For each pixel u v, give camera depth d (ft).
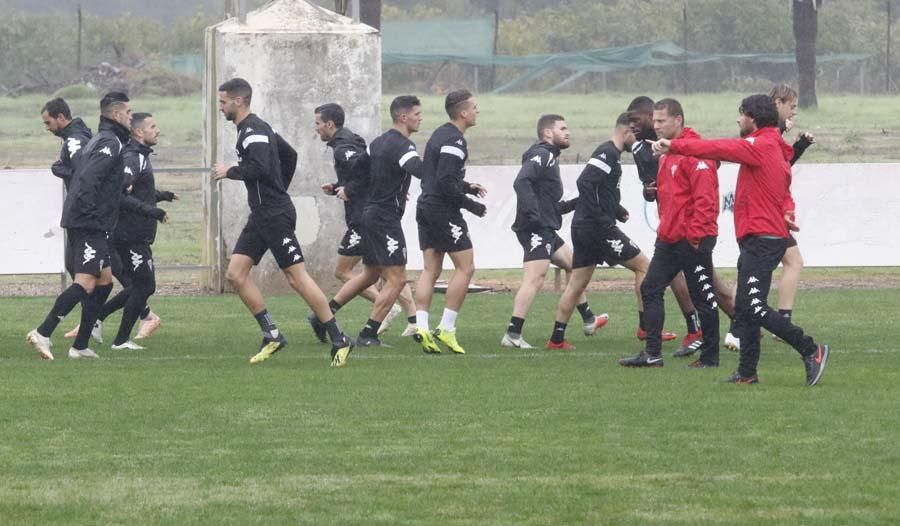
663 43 563.07
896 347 130.11
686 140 101.96
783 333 106.01
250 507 72.33
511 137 403.95
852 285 188.75
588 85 582.76
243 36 174.91
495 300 173.47
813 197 183.21
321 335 133.80
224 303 168.45
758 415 94.94
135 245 127.54
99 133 120.88
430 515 70.85
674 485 76.48
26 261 171.32
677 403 99.45
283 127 176.24
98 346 132.26
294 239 117.19
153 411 97.25
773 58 533.96
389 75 562.25
